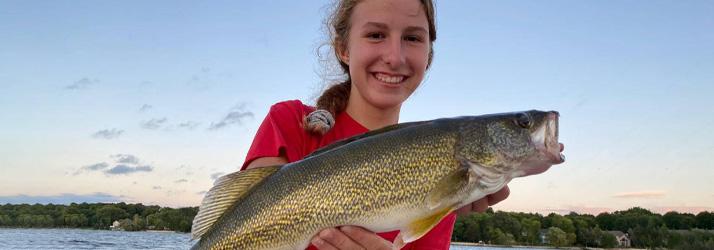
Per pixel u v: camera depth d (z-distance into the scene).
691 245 13.29
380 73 0.69
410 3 0.69
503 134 0.61
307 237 0.58
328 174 0.58
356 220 0.57
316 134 0.69
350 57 0.72
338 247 0.56
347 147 0.60
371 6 0.69
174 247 10.94
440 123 0.61
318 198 0.58
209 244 0.60
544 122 0.63
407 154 0.59
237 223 0.60
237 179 0.61
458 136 0.60
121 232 17.05
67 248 10.60
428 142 0.59
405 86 0.70
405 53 0.68
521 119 0.62
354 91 0.73
